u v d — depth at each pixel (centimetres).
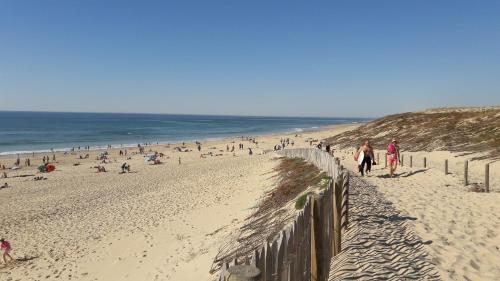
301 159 3012
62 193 3219
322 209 657
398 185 1759
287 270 462
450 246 871
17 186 3653
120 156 6278
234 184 2859
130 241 1777
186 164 5056
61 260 1638
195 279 1184
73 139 10050
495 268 752
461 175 2136
